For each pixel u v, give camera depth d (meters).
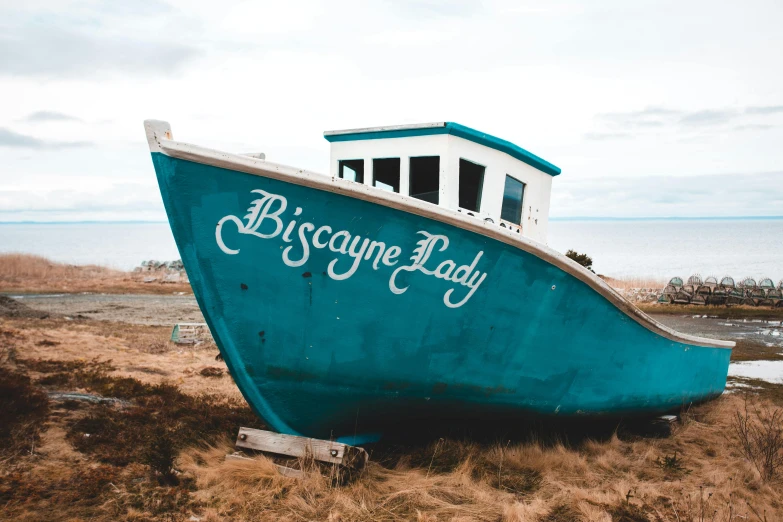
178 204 3.80
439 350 4.60
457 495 4.11
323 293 4.20
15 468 3.96
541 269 4.70
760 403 7.37
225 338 4.23
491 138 5.51
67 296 20.72
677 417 6.68
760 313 18.88
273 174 3.79
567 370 5.26
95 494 3.71
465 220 4.18
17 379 6.04
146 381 6.71
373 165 5.73
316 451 4.30
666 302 21.62
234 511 3.67
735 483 4.57
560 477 4.67
